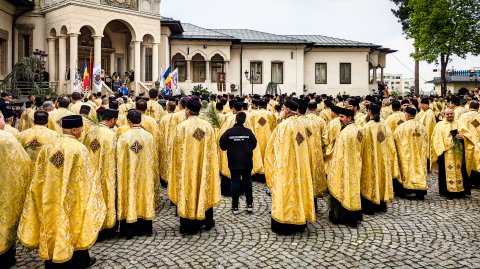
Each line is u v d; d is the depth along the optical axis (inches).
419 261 232.7
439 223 298.0
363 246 254.4
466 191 380.2
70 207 211.0
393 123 414.3
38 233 210.7
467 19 1024.9
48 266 212.8
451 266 226.2
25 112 438.6
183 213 272.4
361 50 1385.3
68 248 206.5
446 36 1031.6
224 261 232.8
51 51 1008.2
